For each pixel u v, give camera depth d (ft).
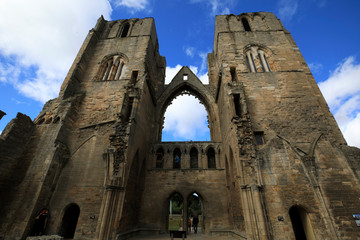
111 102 58.90
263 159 42.88
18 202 40.22
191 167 67.62
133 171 51.47
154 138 72.64
